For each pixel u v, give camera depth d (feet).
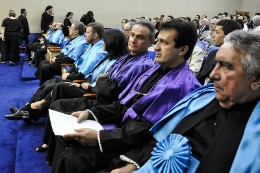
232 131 2.95
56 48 17.46
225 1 43.80
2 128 9.62
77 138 4.41
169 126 3.81
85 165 4.49
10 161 7.40
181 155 3.14
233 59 2.81
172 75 4.79
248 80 2.81
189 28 4.56
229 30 8.17
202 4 42.27
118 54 8.41
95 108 5.49
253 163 2.60
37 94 9.54
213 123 3.35
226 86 2.93
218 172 2.85
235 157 2.72
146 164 3.44
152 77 5.30
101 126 5.07
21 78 18.13
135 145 4.36
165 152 3.28
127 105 5.45
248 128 2.77
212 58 8.38
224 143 2.93
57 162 5.08
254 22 15.74
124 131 4.43
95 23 10.92
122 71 6.80
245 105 2.99
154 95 4.55
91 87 7.83
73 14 36.37
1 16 33.35
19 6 33.91
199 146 3.28
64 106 6.95
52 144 6.21
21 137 8.52
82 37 14.03
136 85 5.45
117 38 8.30
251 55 2.71
